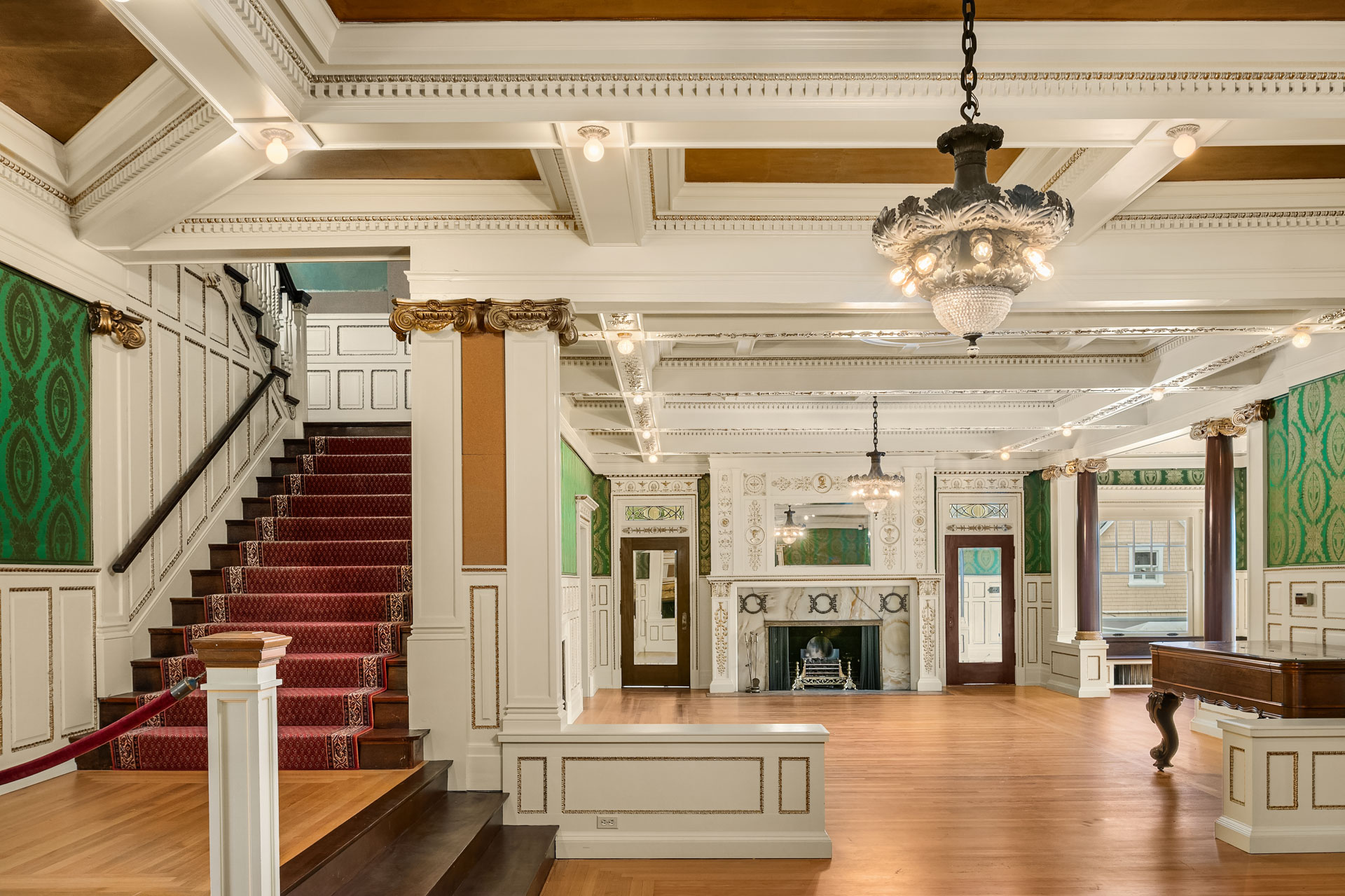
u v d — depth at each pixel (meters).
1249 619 8.75
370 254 5.84
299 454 8.87
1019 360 9.02
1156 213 5.63
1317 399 7.81
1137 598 14.61
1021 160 5.15
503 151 5.06
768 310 5.80
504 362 5.70
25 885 3.36
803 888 4.94
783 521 14.05
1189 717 10.91
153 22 3.16
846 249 5.63
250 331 8.19
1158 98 3.91
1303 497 8.00
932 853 5.55
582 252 5.64
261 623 6.57
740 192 5.49
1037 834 5.97
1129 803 6.79
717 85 3.90
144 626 6.16
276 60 3.59
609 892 4.85
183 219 5.47
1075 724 10.45
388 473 8.41
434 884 3.92
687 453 13.02
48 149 5.03
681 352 8.81
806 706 11.98
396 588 6.95
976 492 14.65
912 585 14.09
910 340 8.17
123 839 3.93
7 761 4.80
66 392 5.39
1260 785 5.62
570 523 11.18
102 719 5.60
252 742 2.81
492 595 5.62
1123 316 6.65
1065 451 13.55
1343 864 5.34
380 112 3.95
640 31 3.84
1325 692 5.88
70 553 5.41
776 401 11.13
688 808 5.48
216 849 2.79
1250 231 5.66
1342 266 5.63
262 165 4.79
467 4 3.71
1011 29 3.80
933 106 3.95
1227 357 7.66
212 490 7.36
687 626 14.34
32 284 5.08
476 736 5.57
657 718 10.87
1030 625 14.52
